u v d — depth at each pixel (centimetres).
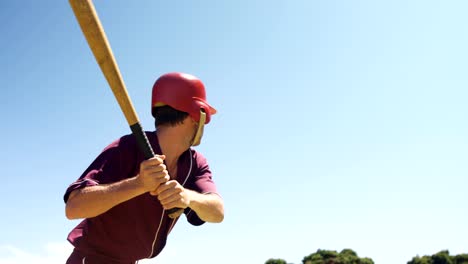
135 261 383
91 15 281
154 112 367
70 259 371
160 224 370
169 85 353
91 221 360
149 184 304
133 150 343
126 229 362
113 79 297
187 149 373
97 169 327
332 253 4847
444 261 4191
